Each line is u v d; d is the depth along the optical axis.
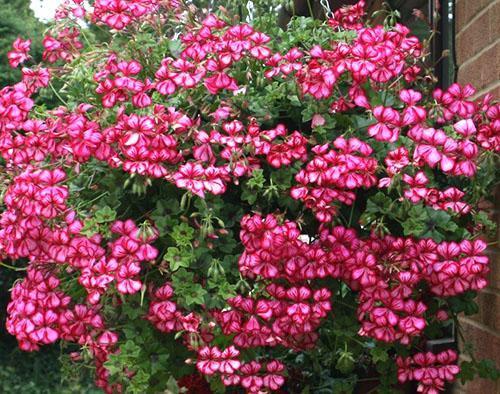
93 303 2.04
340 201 2.09
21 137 2.24
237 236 2.18
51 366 6.91
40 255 2.20
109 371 2.19
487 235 2.16
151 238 2.03
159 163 2.03
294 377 2.34
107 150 2.09
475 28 2.41
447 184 2.19
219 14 2.48
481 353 2.27
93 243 2.09
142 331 2.15
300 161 2.09
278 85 2.24
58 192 2.09
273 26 2.49
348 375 2.33
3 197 2.27
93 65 2.48
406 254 1.98
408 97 2.01
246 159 2.06
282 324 2.02
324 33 2.41
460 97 2.10
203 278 2.12
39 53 7.40
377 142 2.11
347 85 2.20
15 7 8.67
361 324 2.09
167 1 2.44
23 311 2.17
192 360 2.07
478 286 1.98
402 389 2.42
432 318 2.12
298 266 2.00
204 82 2.15
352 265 1.99
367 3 4.60
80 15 2.50
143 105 2.14
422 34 3.38
